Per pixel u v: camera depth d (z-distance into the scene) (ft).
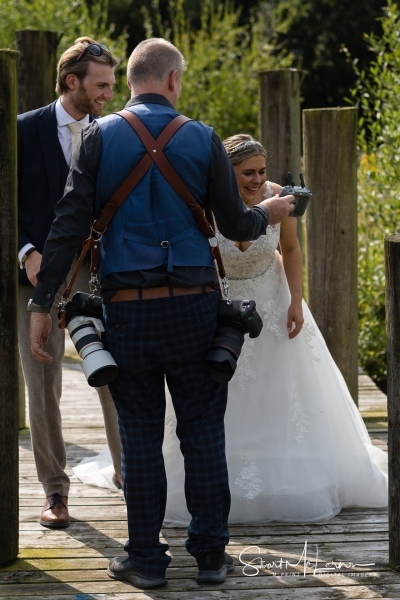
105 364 15.06
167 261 14.98
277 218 16.49
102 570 16.89
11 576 16.63
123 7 117.29
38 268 18.28
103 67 18.25
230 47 77.00
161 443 16.06
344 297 27.14
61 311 15.97
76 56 18.24
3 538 17.04
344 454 20.15
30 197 18.66
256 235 15.85
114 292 15.24
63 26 61.46
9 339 16.71
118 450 20.88
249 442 19.44
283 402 19.63
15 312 16.79
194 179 15.14
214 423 15.97
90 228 15.49
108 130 15.12
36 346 15.62
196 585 16.22
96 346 15.31
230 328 15.65
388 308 16.37
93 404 30.19
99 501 20.75
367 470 20.17
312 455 19.74
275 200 16.43
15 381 16.92
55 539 18.44
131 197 15.05
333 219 26.78
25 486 21.76
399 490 16.66
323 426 19.92
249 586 16.20
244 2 129.29
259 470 19.33
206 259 15.37
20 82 28.55
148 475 15.76
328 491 19.63
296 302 19.60
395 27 34.60
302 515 19.39
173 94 15.78
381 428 27.17
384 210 36.40
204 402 15.84
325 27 119.85
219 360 15.11
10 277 16.58
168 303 15.06
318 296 27.25
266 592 15.96
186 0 119.14
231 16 78.89
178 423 16.12
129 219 15.07
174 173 15.02
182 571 16.85
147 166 14.98
